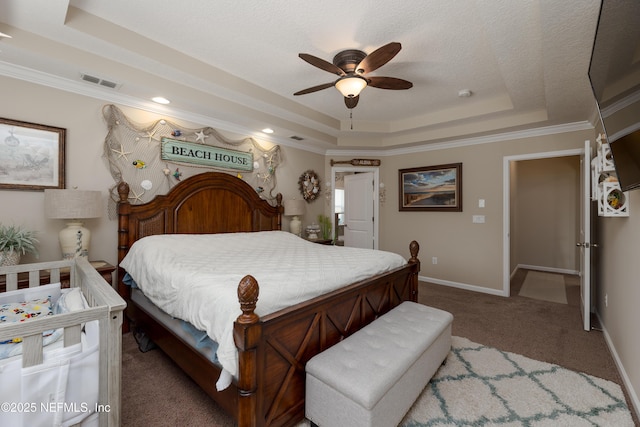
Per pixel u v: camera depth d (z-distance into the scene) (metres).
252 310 1.30
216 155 3.56
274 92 3.31
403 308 2.28
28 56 2.07
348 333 1.96
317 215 5.04
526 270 5.94
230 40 2.32
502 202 4.10
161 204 3.02
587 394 1.83
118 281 2.75
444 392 1.85
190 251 2.66
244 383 1.28
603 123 1.58
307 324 1.64
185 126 3.29
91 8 1.96
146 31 2.22
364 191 5.45
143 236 2.88
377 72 2.79
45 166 2.39
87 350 1.18
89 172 2.63
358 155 5.21
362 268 2.21
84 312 1.16
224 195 3.57
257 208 3.95
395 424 1.44
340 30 2.16
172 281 1.90
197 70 2.62
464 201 4.43
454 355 2.33
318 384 1.45
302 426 1.57
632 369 1.82
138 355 2.32
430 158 4.75
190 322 1.63
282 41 2.32
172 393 1.84
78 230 2.37
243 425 1.28
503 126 3.72
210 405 1.73
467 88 3.16
